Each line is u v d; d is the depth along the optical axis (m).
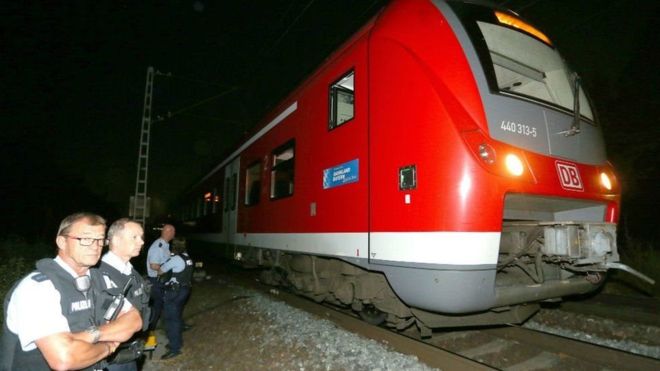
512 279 4.72
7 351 2.17
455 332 5.71
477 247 3.70
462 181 3.75
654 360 3.97
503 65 4.64
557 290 4.50
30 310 2.14
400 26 4.67
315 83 6.39
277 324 6.06
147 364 5.07
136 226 2.88
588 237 4.14
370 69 4.95
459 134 3.83
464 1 4.64
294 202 6.68
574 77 4.73
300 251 6.37
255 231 8.62
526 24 5.13
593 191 4.58
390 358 4.39
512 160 3.95
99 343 2.33
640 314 5.80
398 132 4.39
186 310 7.84
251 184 9.23
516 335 5.22
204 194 14.79
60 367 2.11
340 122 5.71
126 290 2.64
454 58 4.16
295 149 6.85
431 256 3.88
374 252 4.61
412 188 4.14
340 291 5.97
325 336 5.27
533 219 4.83
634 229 12.04
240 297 8.39
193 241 16.14
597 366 4.30
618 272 8.54
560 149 4.43
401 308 5.01
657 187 11.87
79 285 2.33
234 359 4.94
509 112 4.11
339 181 5.38
